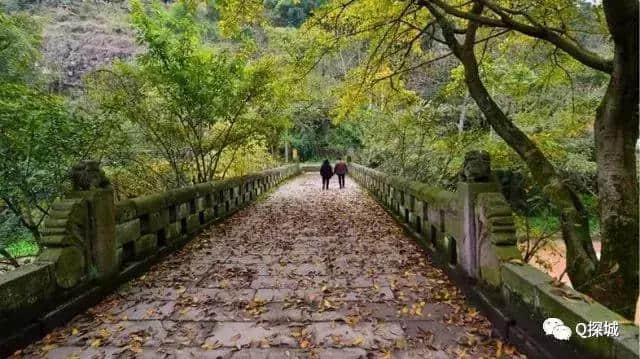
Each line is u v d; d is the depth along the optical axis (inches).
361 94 308.0
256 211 409.7
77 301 139.1
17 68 286.4
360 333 124.6
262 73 333.7
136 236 187.3
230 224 330.6
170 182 361.7
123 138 269.4
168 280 179.3
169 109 313.3
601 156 137.2
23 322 115.9
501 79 323.3
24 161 196.4
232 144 392.8
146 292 163.6
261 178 555.5
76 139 212.4
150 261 198.7
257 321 134.6
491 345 114.3
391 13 250.7
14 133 185.8
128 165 314.0
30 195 204.2
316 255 224.7
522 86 308.7
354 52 816.3
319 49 282.8
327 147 1464.1
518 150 175.5
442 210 187.6
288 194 586.2
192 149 345.1
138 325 131.5
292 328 128.8
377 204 450.3
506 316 117.5
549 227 213.9
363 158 809.5
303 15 1008.9
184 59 303.3
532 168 169.3
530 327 104.6
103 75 302.7
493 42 309.4
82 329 127.3
